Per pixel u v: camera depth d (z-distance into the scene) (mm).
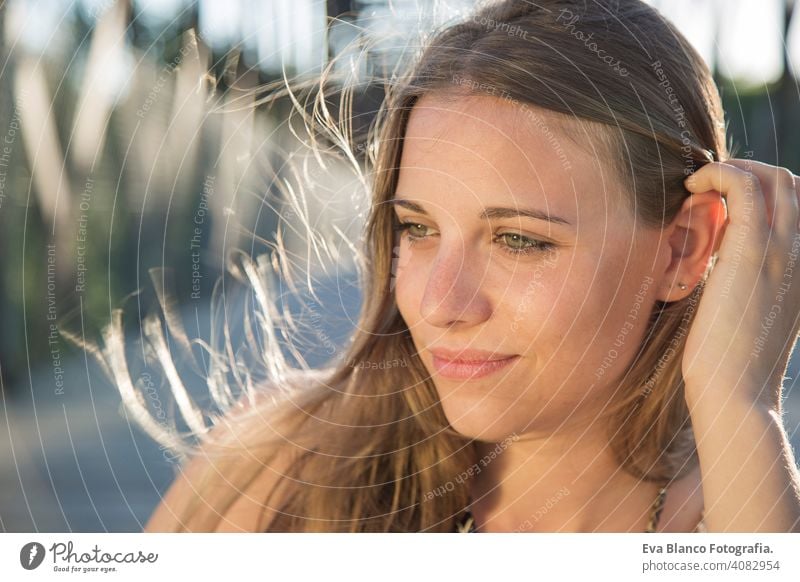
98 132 2102
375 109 1606
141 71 1880
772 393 1237
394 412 1438
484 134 1121
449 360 1175
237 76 1740
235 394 1789
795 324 1272
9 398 2943
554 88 1119
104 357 1989
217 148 1815
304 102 1698
